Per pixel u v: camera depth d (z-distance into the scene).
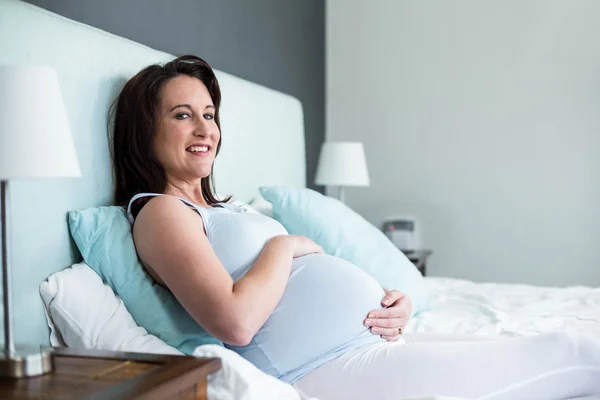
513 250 4.09
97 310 1.49
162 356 1.23
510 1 4.04
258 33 3.29
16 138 1.11
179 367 1.15
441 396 1.29
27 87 1.14
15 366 1.10
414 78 4.23
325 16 4.37
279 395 1.29
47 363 1.13
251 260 1.61
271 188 2.33
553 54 3.98
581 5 3.92
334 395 1.47
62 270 1.56
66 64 1.58
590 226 3.95
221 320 1.41
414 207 4.26
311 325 1.54
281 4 3.57
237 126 2.57
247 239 1.63
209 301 1.41
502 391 1.39
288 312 1.55
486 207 4.12
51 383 1.08
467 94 4.14
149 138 1.79
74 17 1.90
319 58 4.24
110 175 1.78
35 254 1.47
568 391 1.42
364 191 4.34
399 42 4.25
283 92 3.62
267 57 3.40
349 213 2.42
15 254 1.41
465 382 1.40
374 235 2.39
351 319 1.56
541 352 1.43
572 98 3.96
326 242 2.28
